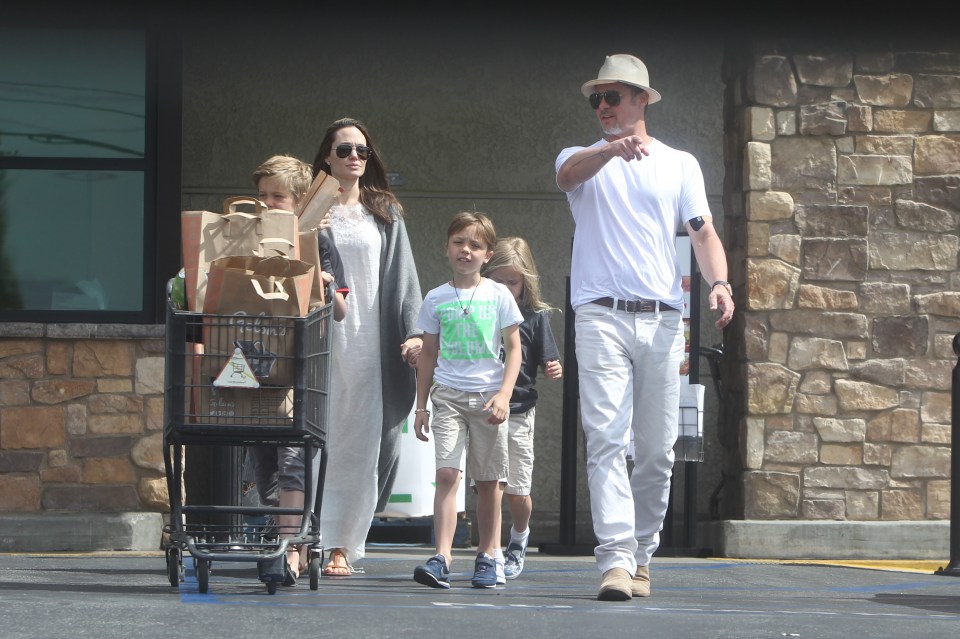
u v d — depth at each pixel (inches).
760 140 550.3
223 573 376.8
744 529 534.6
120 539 498.3
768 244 548.1
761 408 544.1
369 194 380.2
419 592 333.4
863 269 550.0
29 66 527.2
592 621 254.5
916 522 542.3
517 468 409.1
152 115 528.4
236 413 291.1
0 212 525.3
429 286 623.8
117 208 527.5
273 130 621.0
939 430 549.0
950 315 552.4
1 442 505.7
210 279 287.7
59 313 522.9
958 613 311.0
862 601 343.0
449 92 629.0
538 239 629.0
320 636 222.7
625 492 318.0
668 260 327.6
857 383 548.1
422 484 539.8
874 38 552.7
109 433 509.0
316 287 304.2
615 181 327.3
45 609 249.1
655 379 326.3
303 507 331.9
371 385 371.9
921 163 553.6
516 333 365.1
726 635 235.9
